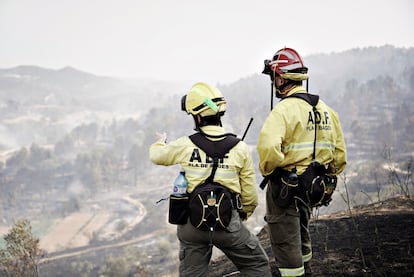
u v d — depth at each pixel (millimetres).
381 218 4832
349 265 3814
